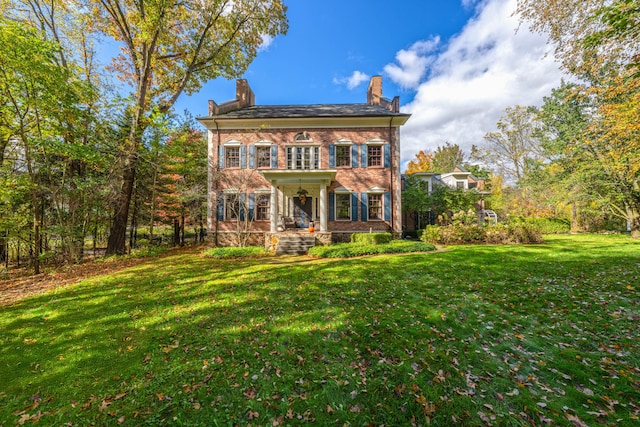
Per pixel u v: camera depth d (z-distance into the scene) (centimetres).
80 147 1016
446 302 555
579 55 729
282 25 1656
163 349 396
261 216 1702
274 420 263
